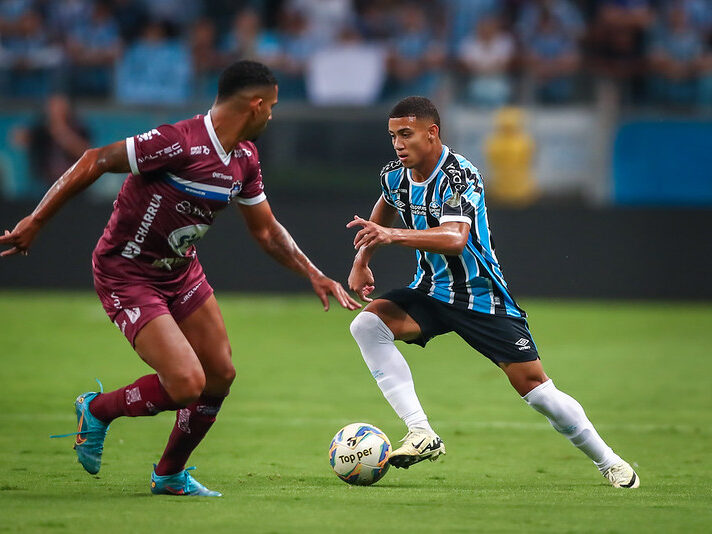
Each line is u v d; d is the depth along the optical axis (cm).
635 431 2695
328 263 5978
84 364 3762
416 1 6862
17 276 6075
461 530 1441
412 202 1942
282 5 6906
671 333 4825
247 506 1625
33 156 6028
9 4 6525
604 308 5756
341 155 6106
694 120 6019
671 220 5947
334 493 1789
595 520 1527
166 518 1505
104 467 2094
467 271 1930
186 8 6912
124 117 6153
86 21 6588
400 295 2003
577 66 6181
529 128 6094
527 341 1922
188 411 1742
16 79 6231
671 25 6331
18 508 1582
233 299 5972
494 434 2614
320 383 3478
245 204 1808
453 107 6122
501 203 6109
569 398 1925
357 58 6159
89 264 6044
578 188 6088
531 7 6688
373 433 1914
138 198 1677
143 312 1678
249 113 1666
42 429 2561
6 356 3925
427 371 3822
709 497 1780
